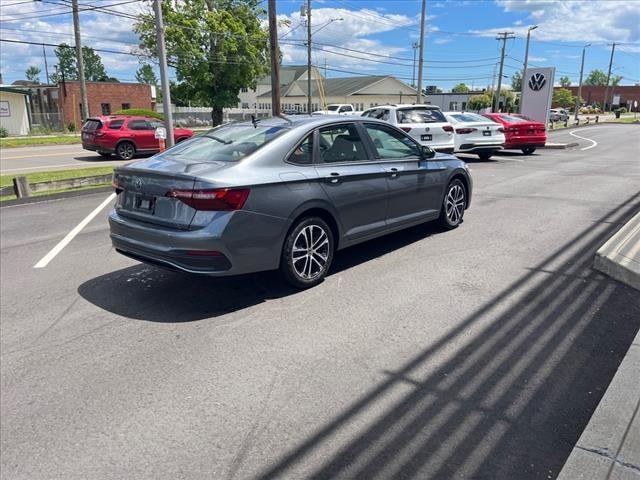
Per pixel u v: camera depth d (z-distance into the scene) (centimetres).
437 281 503
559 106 10094
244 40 4025
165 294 491
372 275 525
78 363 362
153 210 447
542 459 254
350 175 512
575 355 353
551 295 460
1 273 574
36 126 4241
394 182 571
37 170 1677
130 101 5003
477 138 1595
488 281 500
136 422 292
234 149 471
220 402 309
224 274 426
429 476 244
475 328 398
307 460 257
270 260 452
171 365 355
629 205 861
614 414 277
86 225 816
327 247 501
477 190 1040
